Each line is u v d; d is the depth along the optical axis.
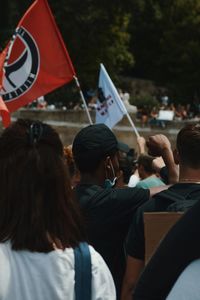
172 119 49.34
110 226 5.90
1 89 13.30
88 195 5.93
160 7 81.38
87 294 3.93
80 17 68.00
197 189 5.39
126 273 5.42
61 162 4.11
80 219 4.12
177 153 5.84
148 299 3.37
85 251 3.99
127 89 78.50
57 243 3.97
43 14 13.54
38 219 3.97
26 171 4.02
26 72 13.66
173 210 5.13
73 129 45.06
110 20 70.12
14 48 13.63
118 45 72.75
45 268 3.89
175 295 3.28
